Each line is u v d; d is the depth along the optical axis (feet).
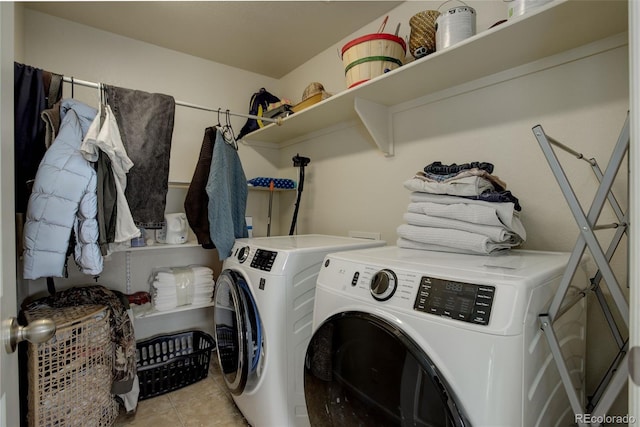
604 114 3.86
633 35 1.53
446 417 2.36
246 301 4.99
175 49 8.09
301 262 4.77
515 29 3.62
